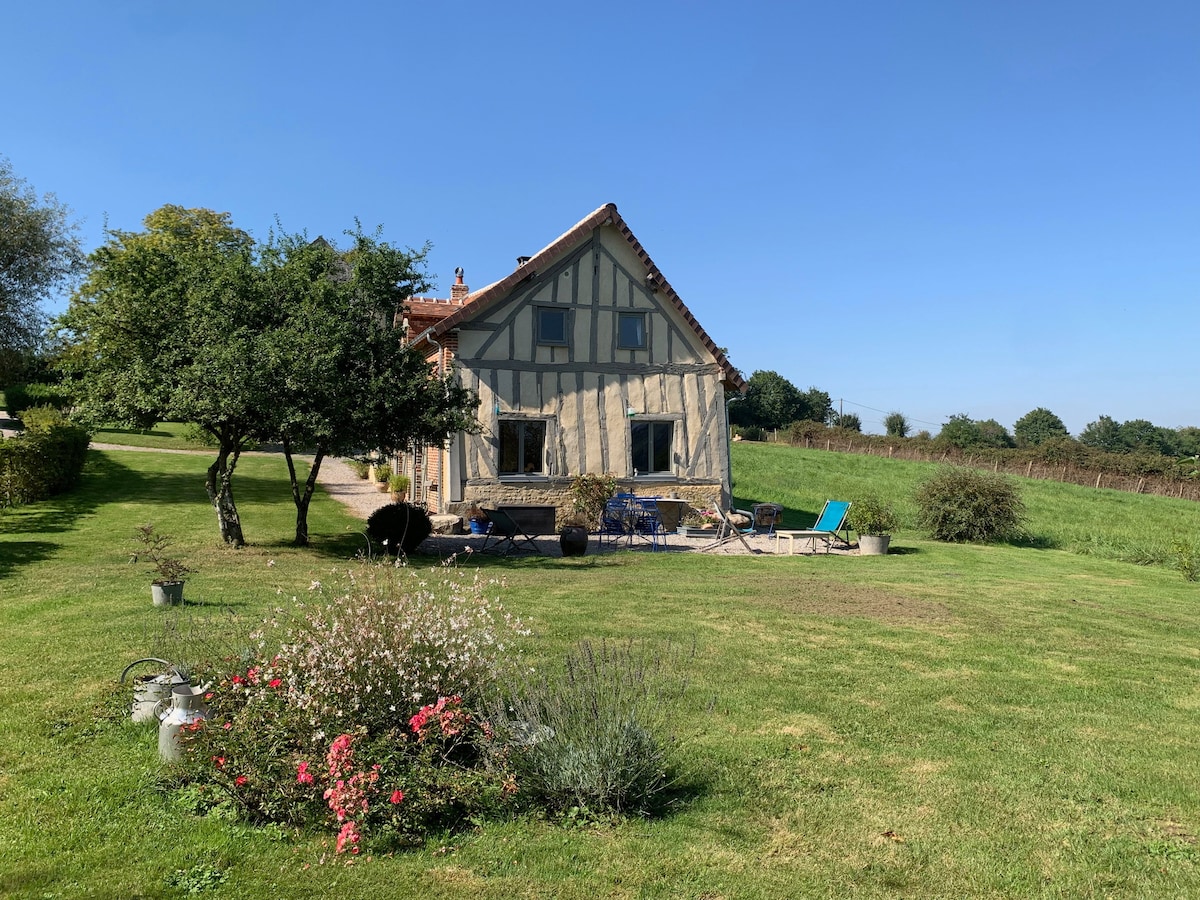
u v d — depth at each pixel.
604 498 18.28
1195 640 8.67
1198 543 21.27
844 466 41.53
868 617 9.08
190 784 4.30
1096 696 6.41
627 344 19.12
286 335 11.50
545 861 3.74
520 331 18.23
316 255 13.00
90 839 3.78
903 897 3.53
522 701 4.68
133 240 33.53
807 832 4.09
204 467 25.69
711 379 19.84
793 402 87.06
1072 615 9.79
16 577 9.86
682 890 3.52
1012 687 6.56
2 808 4.03
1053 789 4.65
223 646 6.31
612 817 4.16
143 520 15.56
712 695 6.07
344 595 5.53
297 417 11.37
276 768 4.16
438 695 4.58
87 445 21.30
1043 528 23.78
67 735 4.91
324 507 19.61
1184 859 3.90
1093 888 3.63
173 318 12.11
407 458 22.44
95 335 12.15
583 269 18.75
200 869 3.57
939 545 18.70
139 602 8.29
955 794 4.55
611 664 5.93
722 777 4.71
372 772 3.95
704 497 19.66
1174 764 5.05
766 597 10.13
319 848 3.81
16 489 16.66
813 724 5.58
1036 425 87.38
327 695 4.39
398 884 3.51
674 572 12.55
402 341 13.44
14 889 3.34
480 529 17.06
